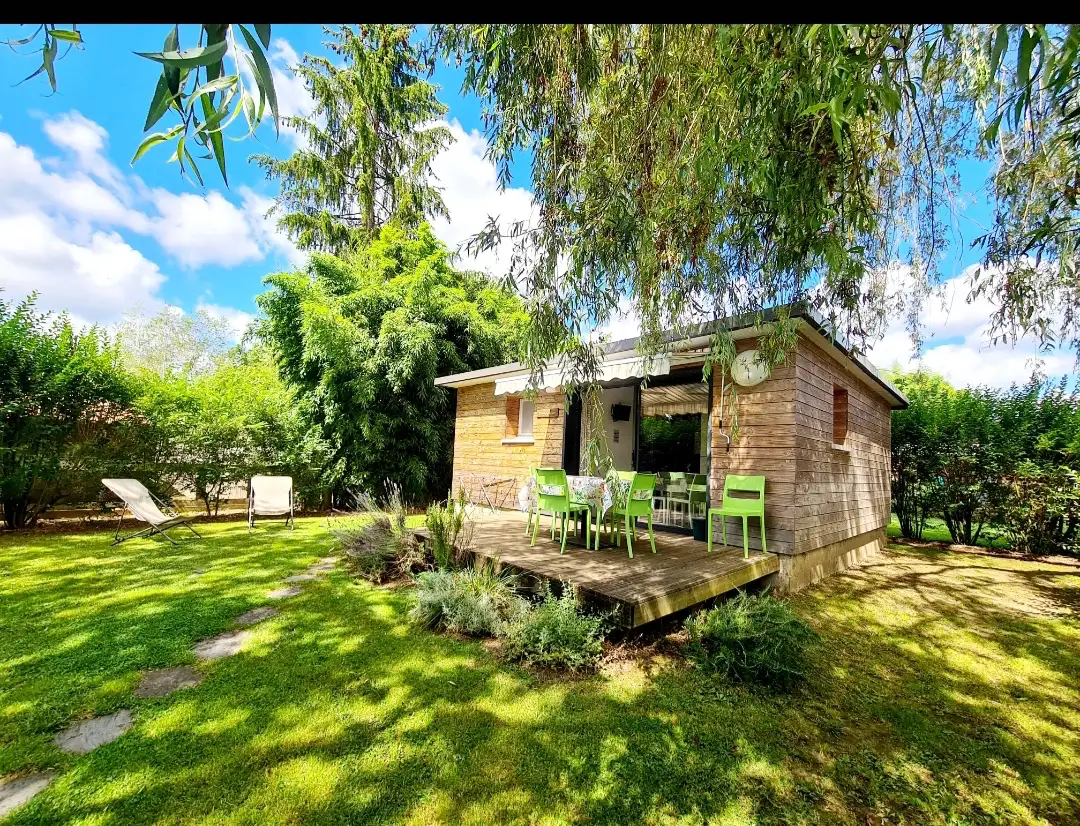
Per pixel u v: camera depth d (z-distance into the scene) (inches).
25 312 324.2
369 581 223.5
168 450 385.1
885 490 413.1
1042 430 365.7
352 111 623.8
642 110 135.9
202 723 111.2
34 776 92.9
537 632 150.0
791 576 230.8
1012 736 120.6
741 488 240.4
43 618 170.2
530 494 282.2
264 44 51.2
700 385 384.8
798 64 98.1
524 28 131.2
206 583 215.8
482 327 538.6
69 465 334.0
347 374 447.8
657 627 175.3
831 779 102.3
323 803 88.8
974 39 113.7
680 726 117.6
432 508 258.1
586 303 157.3
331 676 134.4
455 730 112.1
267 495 366.0
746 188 129.6
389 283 507.2
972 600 234.5
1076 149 126.7
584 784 96.9
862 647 174.1
